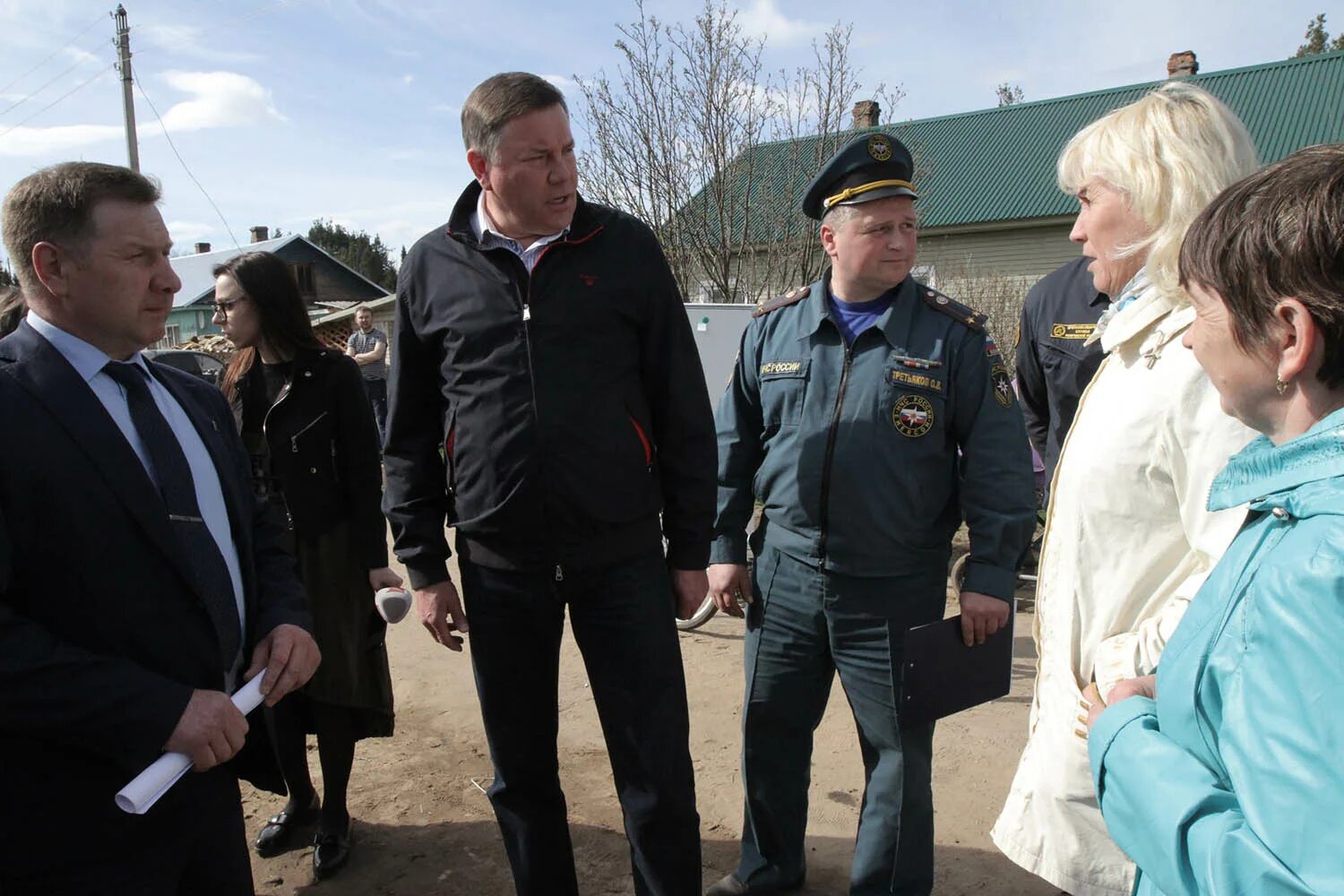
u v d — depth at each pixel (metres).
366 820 3.12
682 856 2.20
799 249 9.68
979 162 18.66
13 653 1.44
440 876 2.80
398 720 3.89
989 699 2.33
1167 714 1.08
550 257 2.07
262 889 2.75
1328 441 0.91
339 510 2.75
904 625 2.31
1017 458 2.27
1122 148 1.76
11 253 1.62
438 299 2.16
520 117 1.96
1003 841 1.90
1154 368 1.63
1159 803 1.03
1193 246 1.02
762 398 2.48
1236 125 1.70
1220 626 1.00
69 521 1.52
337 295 34.78
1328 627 0.83
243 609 1.89
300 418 2.71
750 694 2.54
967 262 16.56
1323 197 0.89
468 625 2.33
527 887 2.32
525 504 2.08
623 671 2.17
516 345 2.07
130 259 1.62
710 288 10.20
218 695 1.60
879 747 2.38
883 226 2.24
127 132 18.88
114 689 1.49
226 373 2.85
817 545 2.35
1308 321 0.90
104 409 1.60
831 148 9.62
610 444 2.10
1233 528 1.49
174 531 1.63
